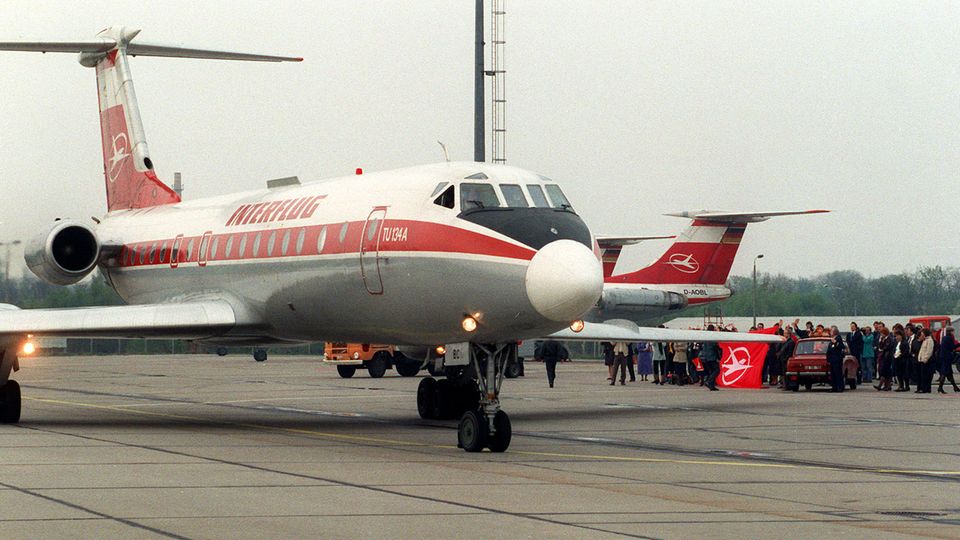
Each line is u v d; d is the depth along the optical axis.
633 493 15.40
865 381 46.66
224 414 30.05
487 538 12.04
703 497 15.12
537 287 20.23
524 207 22.00
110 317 25.78
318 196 26.34
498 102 56.22
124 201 37.19
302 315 26.31
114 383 47.41
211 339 29.58
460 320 21.73
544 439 23.22
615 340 28.84
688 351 45.16
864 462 19.42
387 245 22.89
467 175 22.53
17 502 14.09
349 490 15.38
